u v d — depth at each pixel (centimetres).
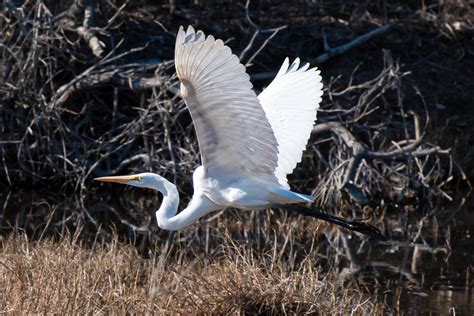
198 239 1242
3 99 1488
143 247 1182
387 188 1499
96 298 860
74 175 1515
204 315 837
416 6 2028
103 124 1580
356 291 995
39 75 1555
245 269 880
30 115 1516
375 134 1532
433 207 1493
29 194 1496
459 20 1988
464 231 1348
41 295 845
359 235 1324
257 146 704
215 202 796
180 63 624
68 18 1587
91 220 1345
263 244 1212
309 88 830
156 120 1498
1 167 1535
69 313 809
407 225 1380
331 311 862
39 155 1515
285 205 803
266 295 855
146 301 839
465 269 1128
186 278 877
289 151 826
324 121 1510
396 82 1494
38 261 934
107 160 1535
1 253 991
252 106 645
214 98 647
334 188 1434
